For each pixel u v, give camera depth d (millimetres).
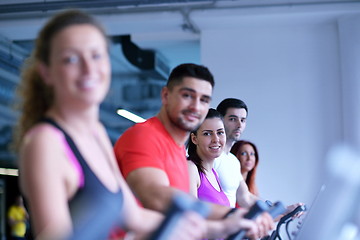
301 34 7344
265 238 3098
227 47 7512
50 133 1207
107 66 1278
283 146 7227
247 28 7473
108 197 1304
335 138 7121
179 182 2107
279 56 7371
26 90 1299
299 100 7266
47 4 6906
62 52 1218
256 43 7449
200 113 2125
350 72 6918
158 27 7508
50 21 1259
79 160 1250
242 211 1612
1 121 11320
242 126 3807
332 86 7211
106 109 11164
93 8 7059
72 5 6797
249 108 7367
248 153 4273
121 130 13273
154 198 1822
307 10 6855
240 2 6988
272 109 7312
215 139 3129
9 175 12008
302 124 7223
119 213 1268
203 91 2107
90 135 1344
